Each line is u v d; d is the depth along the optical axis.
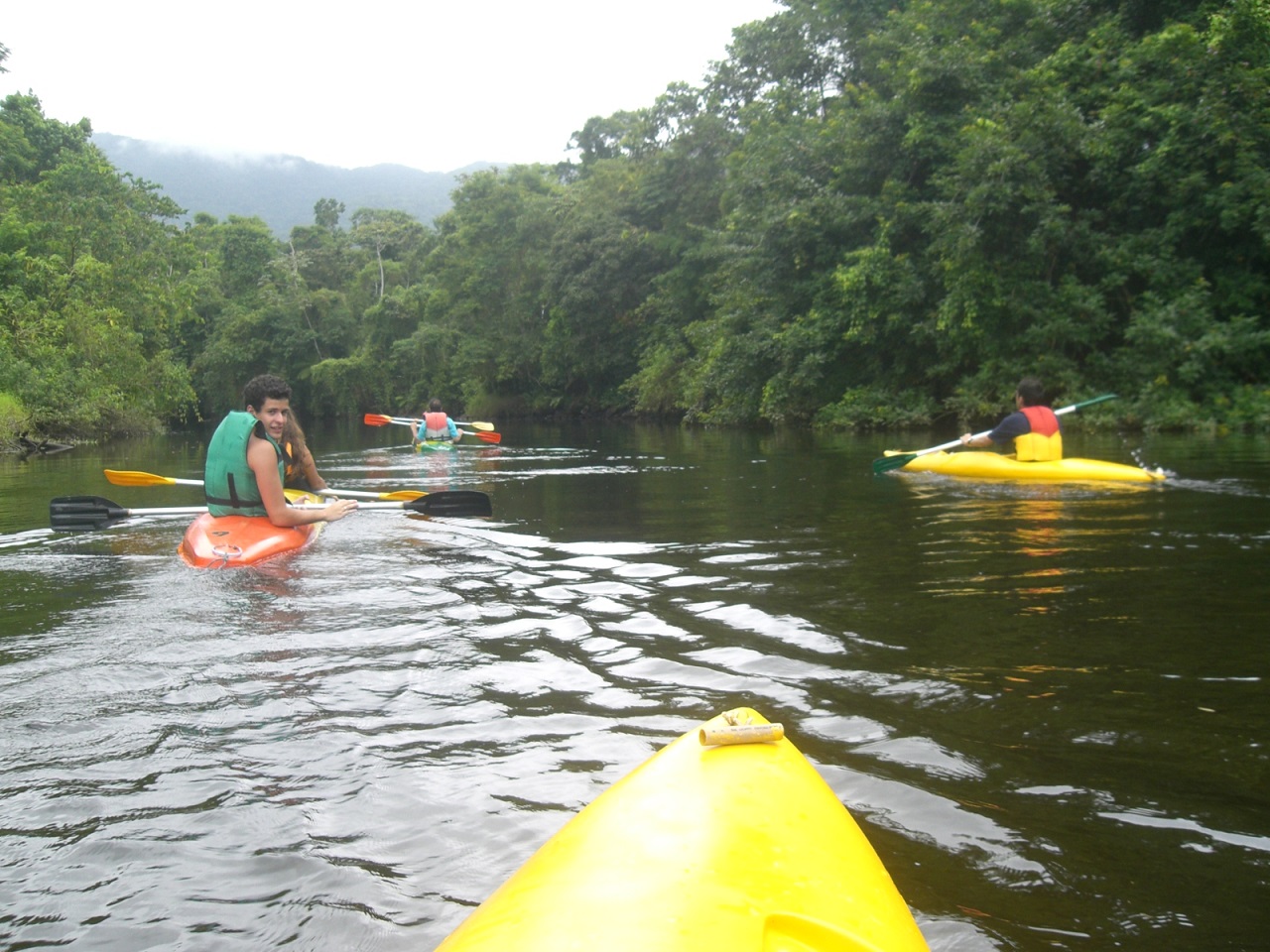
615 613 3.73
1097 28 15.80
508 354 35.41
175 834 1.97
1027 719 2.50
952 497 6.97
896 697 2.70
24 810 2.09
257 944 1.60
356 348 47.47
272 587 4.20
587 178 41.66
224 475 5.11
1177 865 1.76
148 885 1.78
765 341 19.33
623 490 8.24
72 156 28.77
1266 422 12.82
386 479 9.62
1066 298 15.07
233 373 48.28
